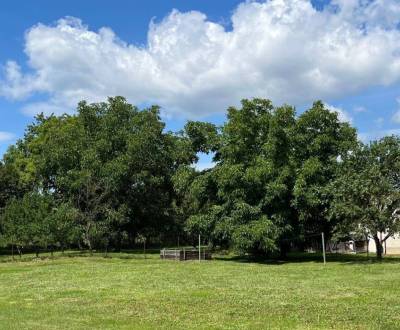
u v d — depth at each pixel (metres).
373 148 28.41
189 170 36.97
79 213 39.66
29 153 56.34
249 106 33.41
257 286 17.84
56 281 20.53
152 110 46.00
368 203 27.41
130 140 42.72
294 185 31.28
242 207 31.64
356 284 17.75
